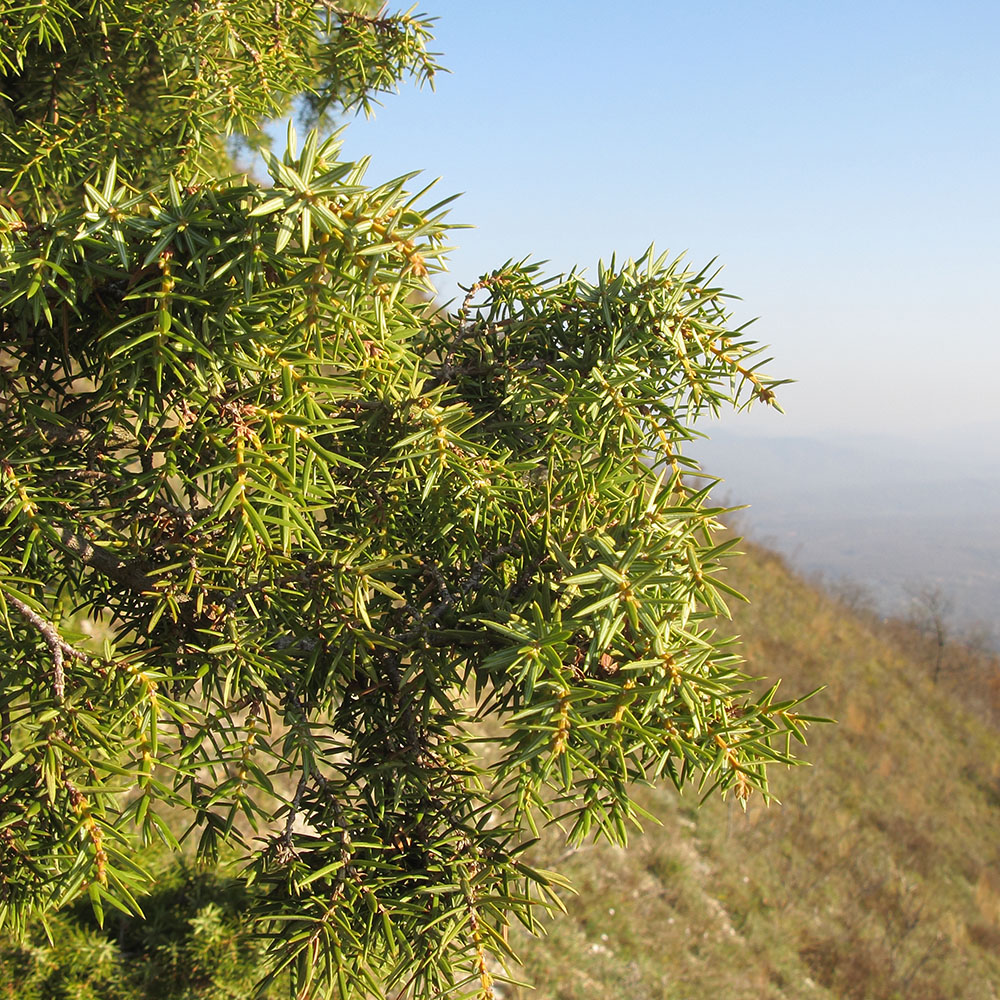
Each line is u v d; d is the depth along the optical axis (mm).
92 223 1000
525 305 1481
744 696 1134
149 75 2227
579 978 6109
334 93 2428
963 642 29031
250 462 1056
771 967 8000
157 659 1271
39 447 1203
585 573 1051
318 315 1042
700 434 1351
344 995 1094
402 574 1284
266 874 1198
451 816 1247
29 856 1092
